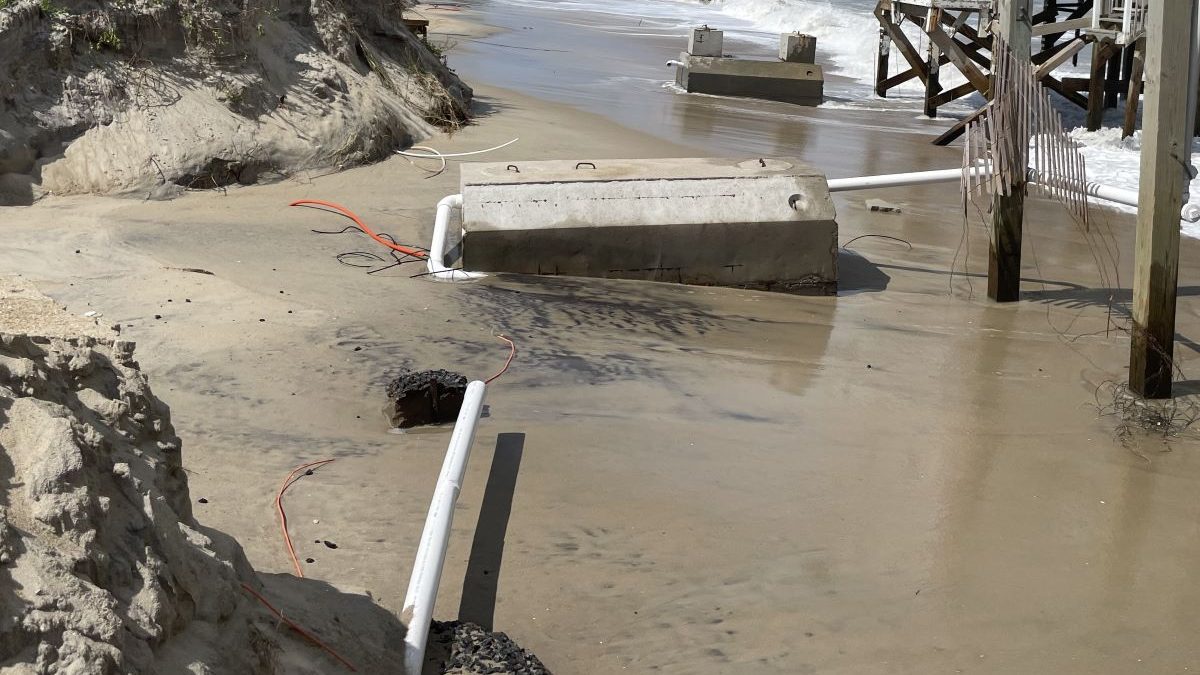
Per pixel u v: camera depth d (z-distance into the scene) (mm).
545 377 7195
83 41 11594
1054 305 9633
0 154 10570
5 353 3391
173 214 10609
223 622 3359
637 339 8086
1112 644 4641
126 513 3230
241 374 6867
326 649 3688
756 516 5555
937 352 8250
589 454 6121
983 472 6211
